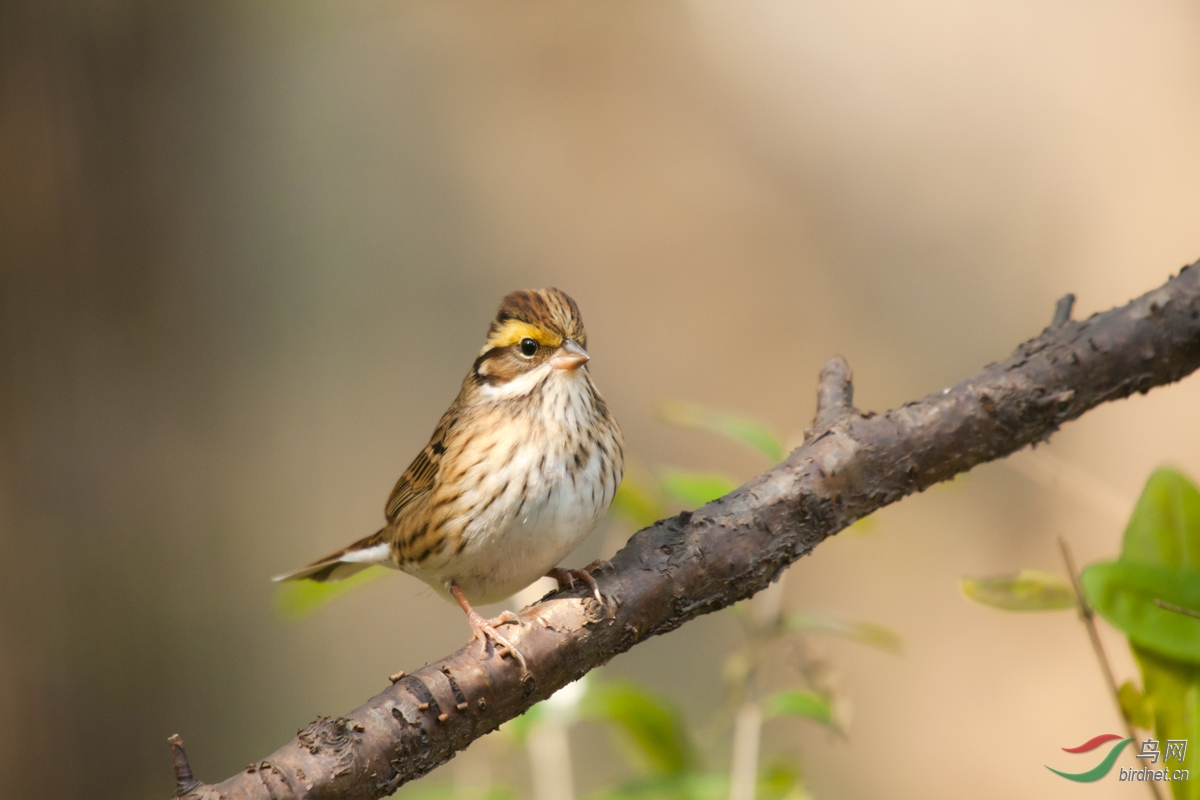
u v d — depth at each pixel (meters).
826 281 17.03
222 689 13.33
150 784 12.11
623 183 18.11
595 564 5.54
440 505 6.38
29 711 11.29
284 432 15.95
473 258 18.11
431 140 18.61
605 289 17.52
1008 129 16.16
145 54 12.41
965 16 16.64
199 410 13.62
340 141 18.00
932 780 13.59
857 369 16.31
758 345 16.91
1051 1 15.89
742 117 18.08
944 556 14.57
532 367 6.35
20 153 11.20
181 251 13.19
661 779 6.61
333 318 17.50
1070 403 5.56
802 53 17.84
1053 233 15.53
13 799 11.20
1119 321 5.60
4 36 11.05
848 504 5.50
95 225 11.70
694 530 5.38
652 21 18.52
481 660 4.91
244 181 15.34
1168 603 4.78
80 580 11.57
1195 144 14.57
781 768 7.27
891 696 14.10
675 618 5.31
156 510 12.52
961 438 5.55
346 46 17.95
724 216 17.66
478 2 18.67
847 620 6.73
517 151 18.45
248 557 14.31
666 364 16.89
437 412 17.17
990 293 16.06
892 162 17.02
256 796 4.38
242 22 14.72
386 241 18.05
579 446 6.26
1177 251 14.48
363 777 4.55
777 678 11.62
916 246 16.67
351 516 16.23
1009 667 13.87
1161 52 14.97
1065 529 14.07
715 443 16.47
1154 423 13.23
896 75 17.11
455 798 6.93
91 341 11.73
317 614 15.44
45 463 11.34
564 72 18.53
